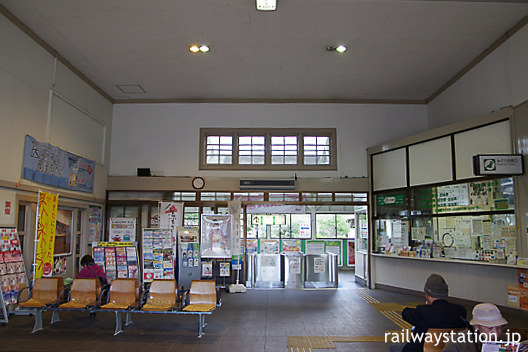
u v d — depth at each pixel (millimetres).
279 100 10852
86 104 9367
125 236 9617
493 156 6656
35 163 7234
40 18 6777
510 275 6898
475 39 7449
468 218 7789
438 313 3016
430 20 6793
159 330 5812
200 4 6371
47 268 7246
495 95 7527
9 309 6215
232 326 6086
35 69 7320
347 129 10734
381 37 7410
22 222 7105
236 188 10477
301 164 10664
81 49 7938
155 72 9078
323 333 5719
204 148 10797
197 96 10711
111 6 6422
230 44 7730
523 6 6316
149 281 8789
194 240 9281
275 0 6094
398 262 9469
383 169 10070
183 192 10539
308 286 9930
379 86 9891
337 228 13617
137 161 10727
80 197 9062
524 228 6566
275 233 13547
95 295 6004
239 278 10008
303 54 8141
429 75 9195
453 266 8141
